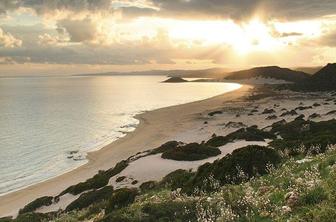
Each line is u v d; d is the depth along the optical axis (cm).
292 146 3581
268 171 2202
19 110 17162
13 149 8681
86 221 1989
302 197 1095
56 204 4356
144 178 4269
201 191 1961
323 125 6662
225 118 11469
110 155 7850
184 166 4522
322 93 19038
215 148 5169
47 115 15312
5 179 6325
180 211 1344
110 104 19512
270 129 7931
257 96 18850
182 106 16538
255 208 1182
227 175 2262
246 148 2473
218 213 1230
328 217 891
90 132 11000
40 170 6900
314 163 1673
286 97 17638
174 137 9081
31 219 3375
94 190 4194
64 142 9531
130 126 11806
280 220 1008
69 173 6581
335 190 1066
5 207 4916
